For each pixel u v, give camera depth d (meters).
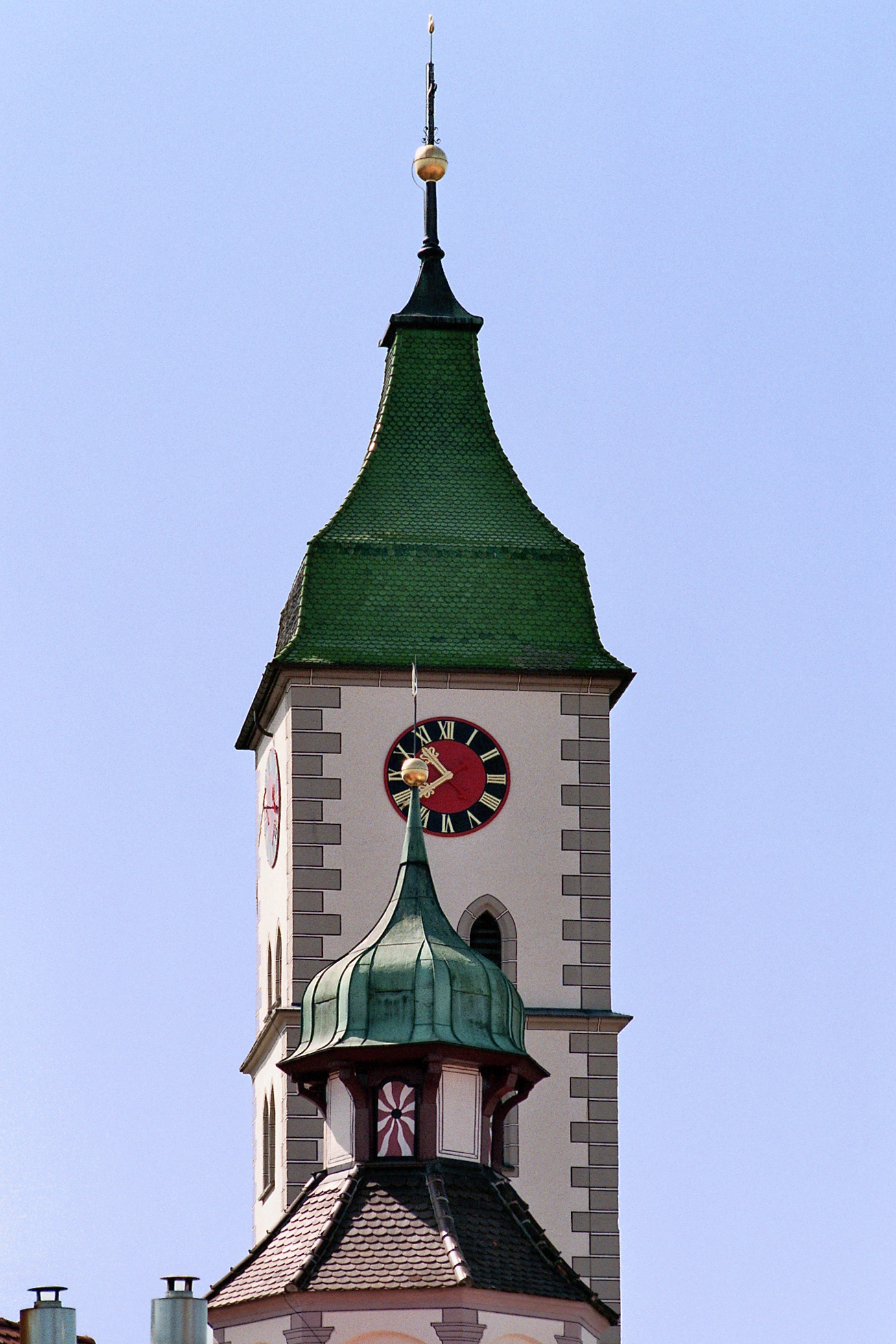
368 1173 102.44
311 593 133.75
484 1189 102.94
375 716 132.38
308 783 131.50
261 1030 133.75
